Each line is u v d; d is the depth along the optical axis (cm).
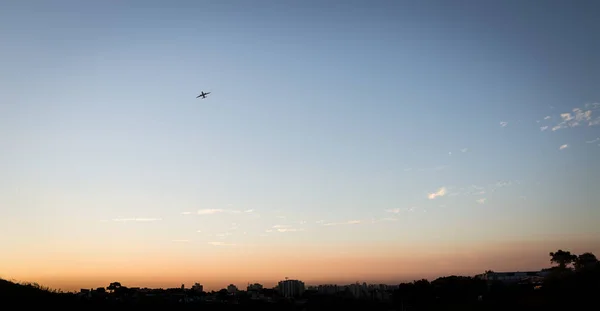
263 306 14675
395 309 16012
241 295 17325
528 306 9756
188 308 10756
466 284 16288
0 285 6394
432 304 14950
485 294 13625
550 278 13012
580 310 8244
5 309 5581
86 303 7338
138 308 8706
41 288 7162
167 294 13038
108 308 7625
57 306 6384
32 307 5934
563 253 15012
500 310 10225
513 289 12619
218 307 12256
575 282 10650
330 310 16350
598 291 9244
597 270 10981
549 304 9400
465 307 12006
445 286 16588
